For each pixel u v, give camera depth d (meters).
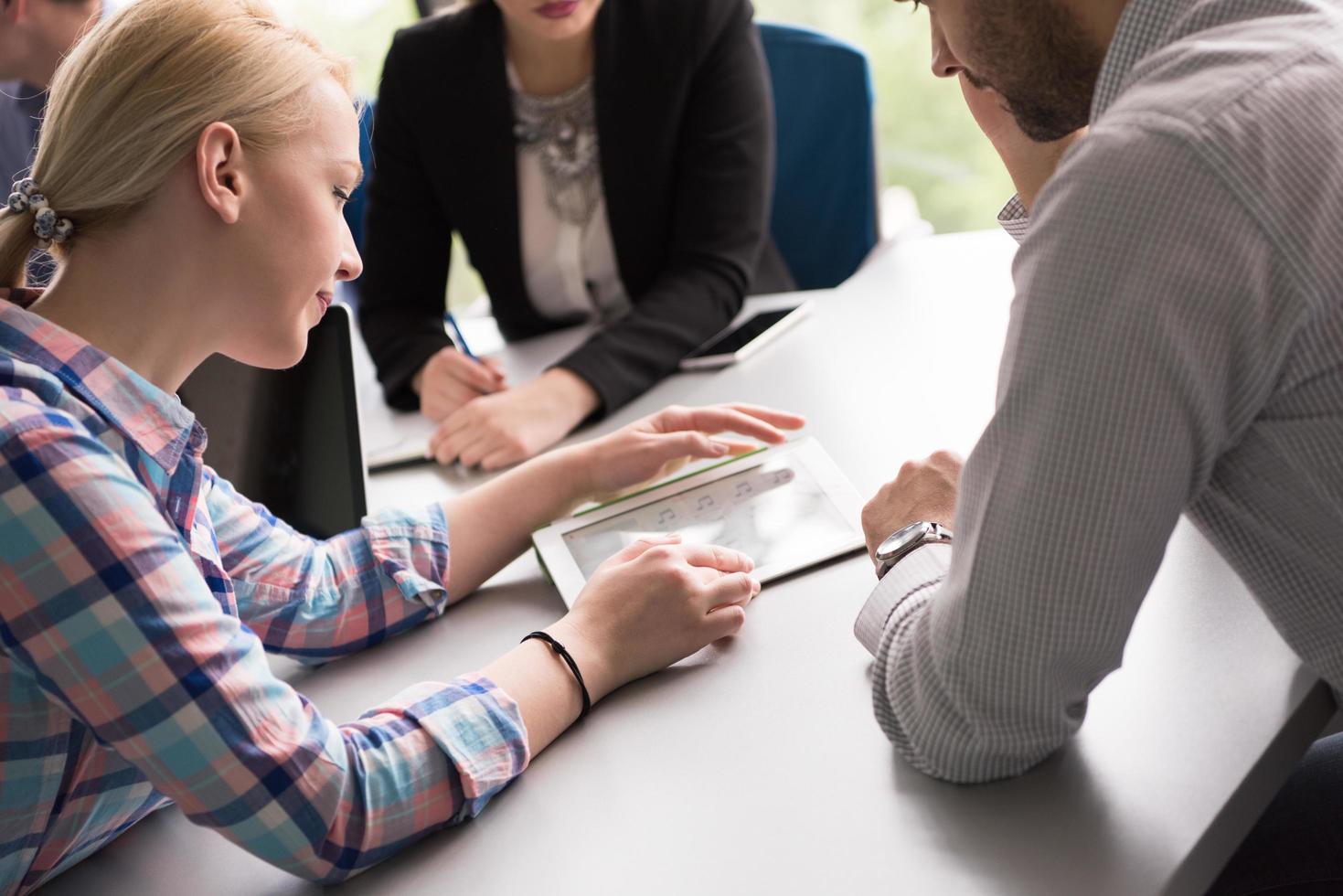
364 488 1.24
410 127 1.76
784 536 1.10
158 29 0.82
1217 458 0.75
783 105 2.05
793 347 1.52
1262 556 0.79
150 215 0.83
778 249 2.14
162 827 0.91
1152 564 0.73
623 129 1.72
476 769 0.85
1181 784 0.79
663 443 1.18
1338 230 0.67
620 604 0.97
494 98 1.73
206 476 1.06
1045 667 0.75
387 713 0.88
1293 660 0.86
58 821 0.84
